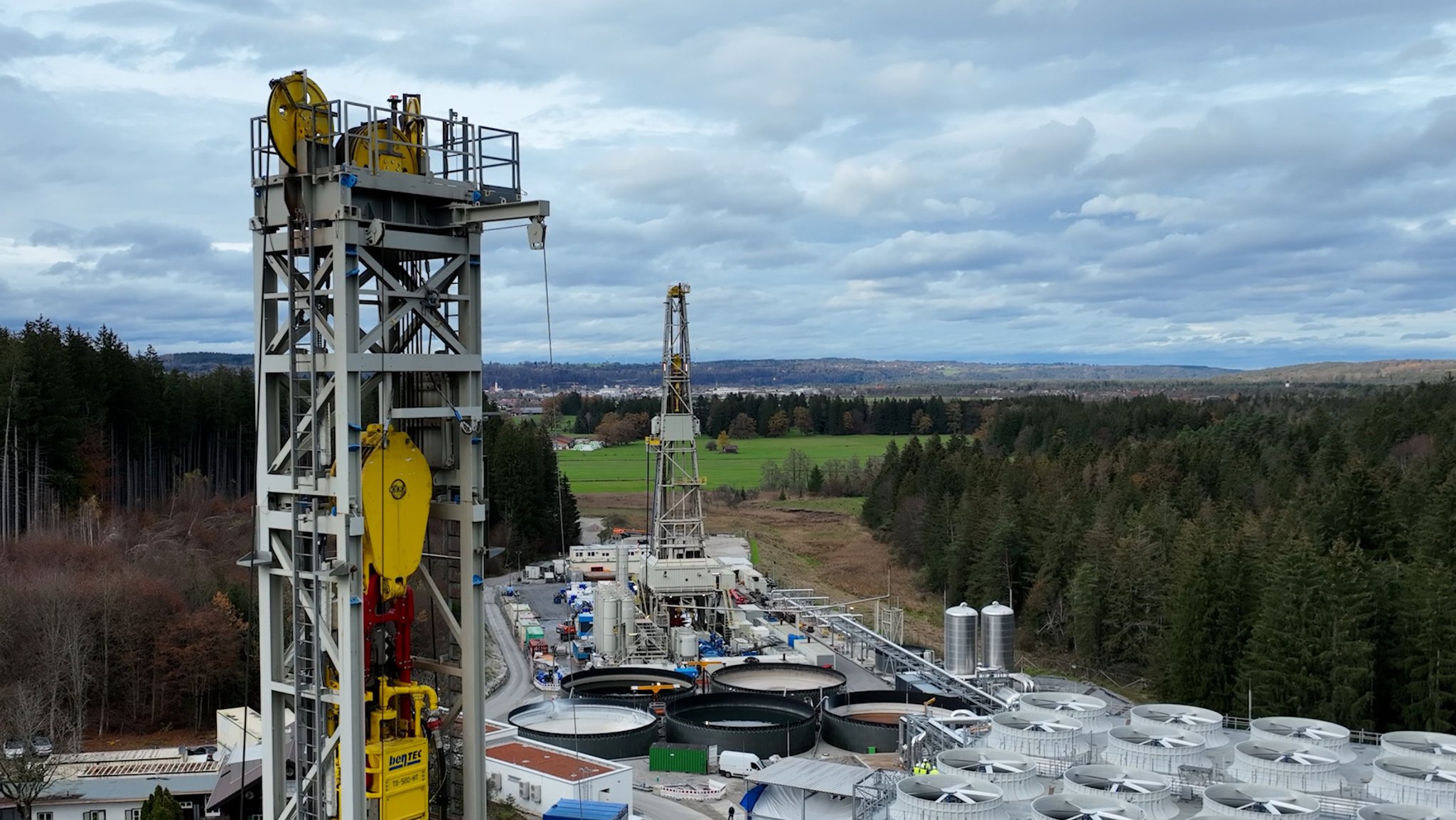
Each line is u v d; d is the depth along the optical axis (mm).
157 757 68438
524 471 158750
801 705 82938
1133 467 158875
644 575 114062
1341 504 107312
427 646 28219
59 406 105438
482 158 26750
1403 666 80875
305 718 25578
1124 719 59969
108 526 105750
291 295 24844
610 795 64688
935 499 160500
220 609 85625
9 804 60281
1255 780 47688
